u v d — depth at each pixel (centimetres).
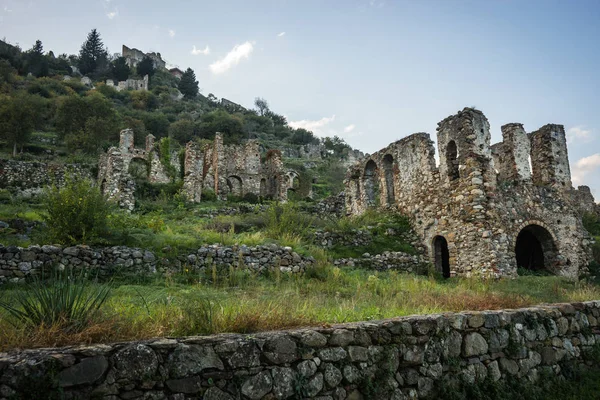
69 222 1135
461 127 1755
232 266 1213
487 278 1516
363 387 497
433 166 1944
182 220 2162
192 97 11894
